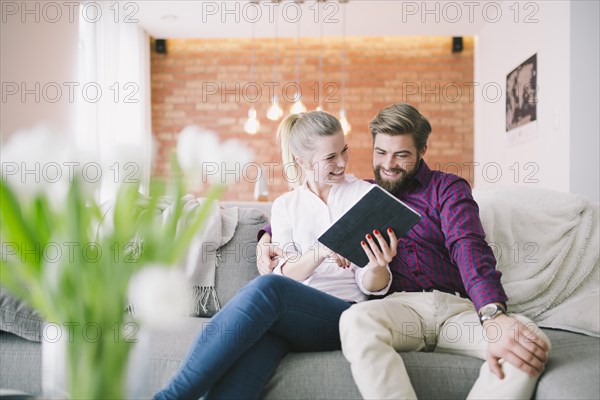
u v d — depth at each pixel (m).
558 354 1.54
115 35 5.27
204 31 6.34
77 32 4.36
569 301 1.89
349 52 6.77
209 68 6.80
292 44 6.78
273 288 1.53
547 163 4.19
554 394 1.36
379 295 1.84
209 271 2.21
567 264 1.96
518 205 2.07
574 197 2.06
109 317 0.73
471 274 1.59
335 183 1.93
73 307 0.72
